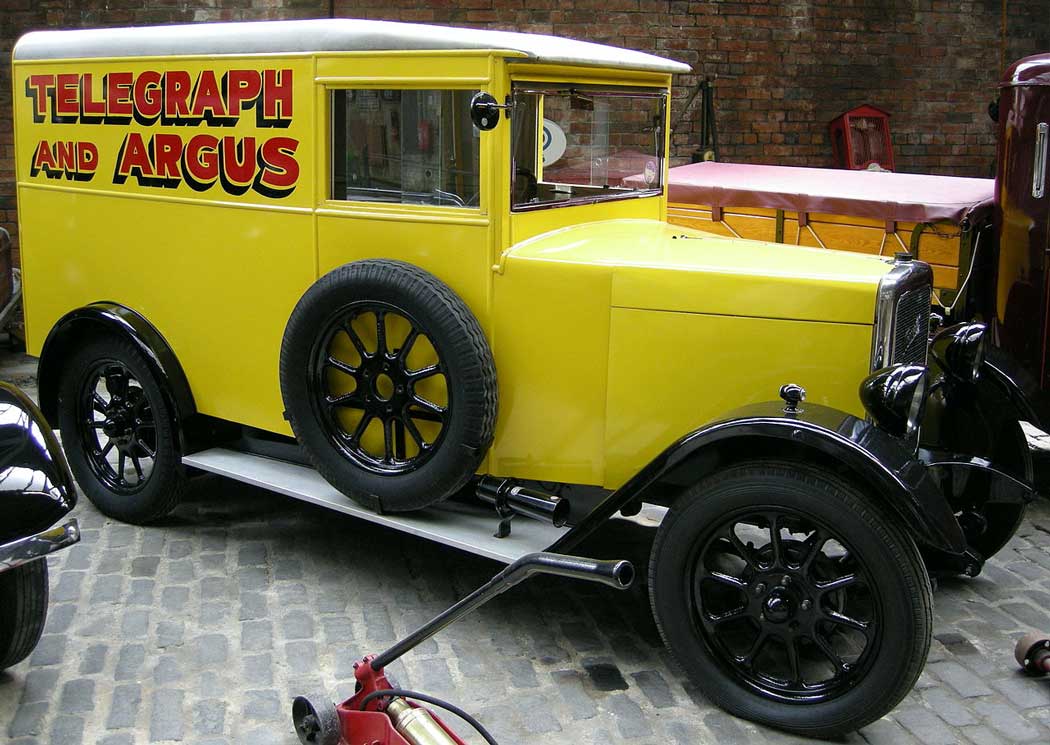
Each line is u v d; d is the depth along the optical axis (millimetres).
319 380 3713
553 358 3451
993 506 4039
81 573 4008
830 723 2965
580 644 3543
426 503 3557
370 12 7336
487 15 7445
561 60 3463
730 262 3350
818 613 2992
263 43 3771
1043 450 5582
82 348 4469
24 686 3207
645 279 3301
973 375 3721
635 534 4379
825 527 2912
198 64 3955
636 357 3357
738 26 7871
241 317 4035
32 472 2891
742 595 3107
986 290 5180
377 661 2719
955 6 8227
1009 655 3541
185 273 4172
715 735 3035
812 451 3002
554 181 3666
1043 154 4715
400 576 4039
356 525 4539
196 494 4898
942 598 3975
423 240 3545
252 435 4316
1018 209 4828
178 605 3760
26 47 4562
